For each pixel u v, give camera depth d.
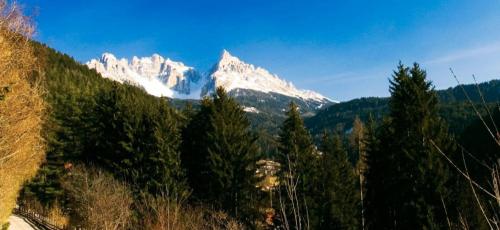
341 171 37.09
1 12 12.34
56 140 45.59
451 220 24.64
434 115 30.89
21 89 14.25
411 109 30.45
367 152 37.31
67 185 39.16
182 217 22.03
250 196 42.59
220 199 43.03
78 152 48.28
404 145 30.17
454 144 28.73
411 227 28.38
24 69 14.25
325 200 35.16
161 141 43.72
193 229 21.42
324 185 35.72
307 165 36.81
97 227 23.58
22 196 45.12
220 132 45.62
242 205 41.19
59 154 45.28
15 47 13.27
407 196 29.20
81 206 32.12
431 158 27.83
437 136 29.06
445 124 30.48
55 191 42.62
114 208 24.48
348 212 34.47
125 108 49.44
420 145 28.75
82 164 44.69
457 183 25.69
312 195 35.69
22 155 17.55
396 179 30.67
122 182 40.03
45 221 38.88
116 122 48.97
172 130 45.84
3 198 19.00
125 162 44.31
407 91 31.14
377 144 37.16
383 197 34.72
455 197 25.14
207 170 45.31
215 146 45.47
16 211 41.84
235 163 44.41
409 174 29.31
